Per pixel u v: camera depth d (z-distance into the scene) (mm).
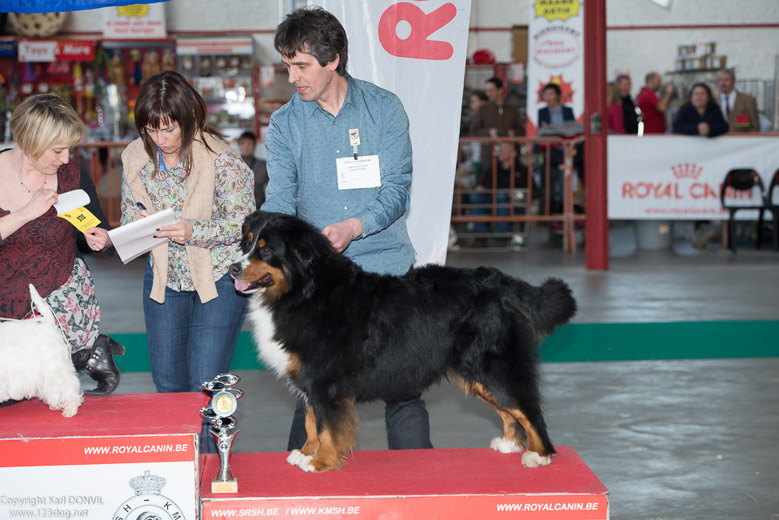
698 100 11289
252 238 2994
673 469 4180
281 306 2980
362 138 3352
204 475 2963
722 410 5148
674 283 9430
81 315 3289
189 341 3631
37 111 2947
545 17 12695
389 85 4219
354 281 3045
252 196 3469
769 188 11328
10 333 2842
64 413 2918
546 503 2742
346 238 3129
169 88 3184
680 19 17219
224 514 2701
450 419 5109
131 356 6547
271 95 14508
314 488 2801
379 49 4195
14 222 2965
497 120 12734
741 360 6348
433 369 3086
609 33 17375
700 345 6766
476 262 11133
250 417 5141
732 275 9953
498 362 3047
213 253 3398
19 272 3156
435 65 4207
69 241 3260
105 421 2867
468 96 14367
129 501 2711
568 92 12852
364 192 3385
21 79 15398
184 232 3172
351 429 3023
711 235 12641
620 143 11266
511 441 3271
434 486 2820
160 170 3389
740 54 17219
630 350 6656
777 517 3611
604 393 5551
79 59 14969
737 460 4297
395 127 3359
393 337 3021
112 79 15266
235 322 3514
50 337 2908
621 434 4723
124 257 3166
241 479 2904
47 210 3072
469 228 12680
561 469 3014
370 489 2781
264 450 4516
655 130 13656
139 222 3090
